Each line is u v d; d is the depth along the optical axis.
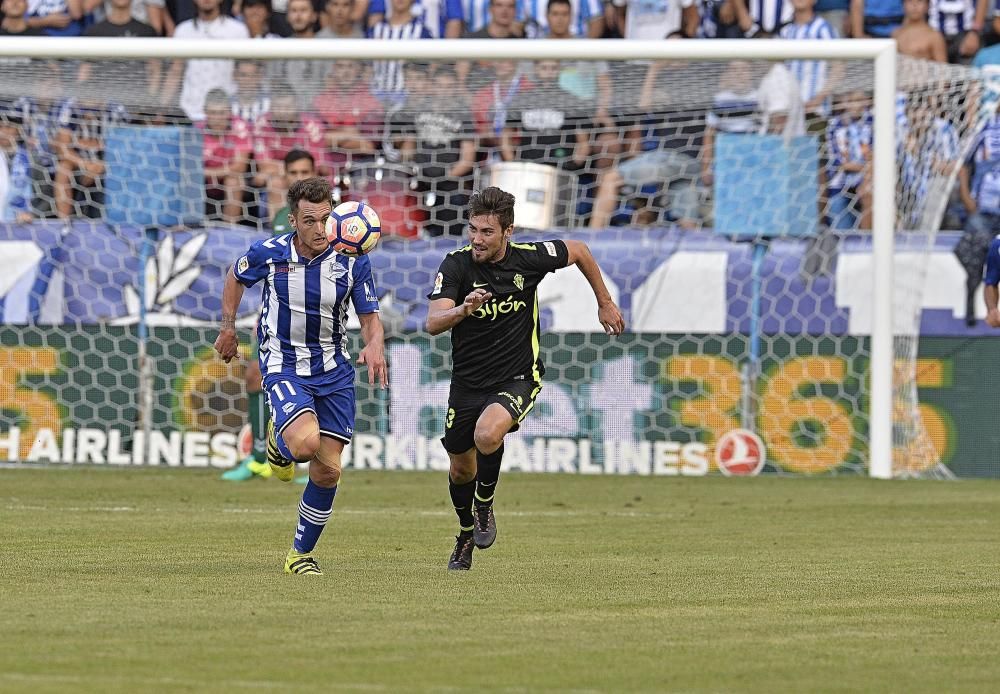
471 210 23.23
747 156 46.34
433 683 14.21
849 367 44.31
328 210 22.72
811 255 44.62
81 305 45.31
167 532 28.80
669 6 54.19
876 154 42.72
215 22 54.66
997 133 49.62
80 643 16.19
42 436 45.19
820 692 14.08
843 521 32.44
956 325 44.84
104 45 45.09
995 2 53.03
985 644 16.91
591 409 44.78
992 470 44.31
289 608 19.11
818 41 43.72
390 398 45.31
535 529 30.47
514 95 48.69
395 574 22.97
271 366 23.17
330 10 54.28
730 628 17.91
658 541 28.34
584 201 49.41
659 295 44.78
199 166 48.16
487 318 23.55
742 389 44.38
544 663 15.40
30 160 47.94
